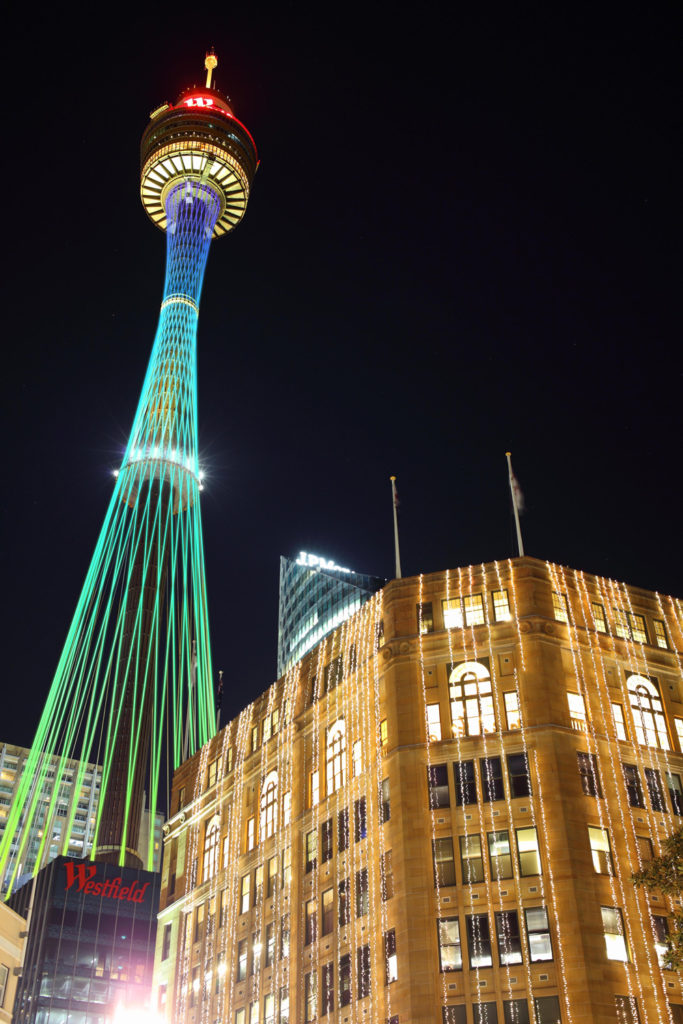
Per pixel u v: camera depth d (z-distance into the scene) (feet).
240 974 241.35
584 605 218.38
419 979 176.14
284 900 232.12
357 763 218.79
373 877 199.11
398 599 221.87
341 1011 195.52
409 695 208.54
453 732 201.98
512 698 202.69
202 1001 253.44
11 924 208.85
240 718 285.02
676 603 230.07
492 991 172.24
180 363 644.27
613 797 192.65
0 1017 197.98
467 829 189.78
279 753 254.06
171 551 576.61
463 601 217.77
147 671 529.86
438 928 181.57
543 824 185.57
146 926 397.80
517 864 183.52
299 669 257.14
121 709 516.32
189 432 625.00
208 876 276.00
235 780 274.98
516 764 194.08
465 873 185.68
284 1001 217.56
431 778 197.77
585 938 172.04
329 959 205.26
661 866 149.07
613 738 200.75
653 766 201.98
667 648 221.66
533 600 212.43
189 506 601.21
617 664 212.64
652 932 178.50
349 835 213.25
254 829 258.57
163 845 306.14
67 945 377.71
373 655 224.12
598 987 167.84
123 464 601.21
